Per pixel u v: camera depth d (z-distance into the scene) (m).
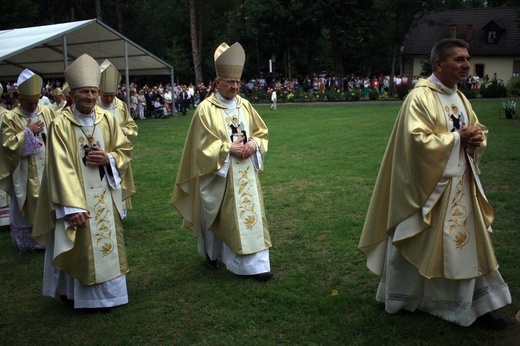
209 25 53.69
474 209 4.02
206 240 5.73
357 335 4.15
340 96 34.59
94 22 19.34
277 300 4.82
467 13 47.88
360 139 15.03
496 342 3.89
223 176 5.34
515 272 5.08
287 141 15.38
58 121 4.57
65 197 4.31
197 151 5.41
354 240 6.30
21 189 6.76
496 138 13.54
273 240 6.53
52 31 17.94
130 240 6.87
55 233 4.41
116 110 7.85
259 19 45.81
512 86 30.34
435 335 4.01
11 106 20.56
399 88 33.44
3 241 7.38
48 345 4.27
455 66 3.99
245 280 5.37
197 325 4.47
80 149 4.66
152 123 23.84
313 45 49.78
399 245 4.11
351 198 8.28
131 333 4.38
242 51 5.46
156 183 10.35
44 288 4.90
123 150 4.91
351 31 43.53
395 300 4.30
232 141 5.48
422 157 3.86
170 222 7.59
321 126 19.30
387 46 52.22
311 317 4.49
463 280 4.01
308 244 6.31
